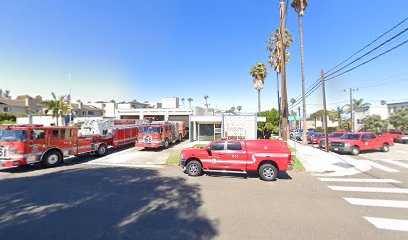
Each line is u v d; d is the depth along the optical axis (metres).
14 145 10.52
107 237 4.39
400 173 10.65
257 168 9.47
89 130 18.38
